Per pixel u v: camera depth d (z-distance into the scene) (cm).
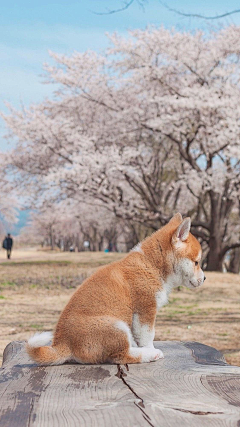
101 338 308
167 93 2130
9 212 4528
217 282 1689
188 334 831
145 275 336
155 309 338
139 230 3650
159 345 377
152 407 213
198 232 2205
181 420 197
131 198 2447
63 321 316
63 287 1515
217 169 2059
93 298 318
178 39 1955
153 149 2488
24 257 3750
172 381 263
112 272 333
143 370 293
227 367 300
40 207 2470
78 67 2189
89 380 268
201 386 251
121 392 240
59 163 2342
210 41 2055
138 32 2008
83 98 2273
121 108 2225
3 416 204
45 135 2097
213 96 1831
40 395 236
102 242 5553
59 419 199
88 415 204
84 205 3447
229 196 2127
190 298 1339
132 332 334
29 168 2350
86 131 2298
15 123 2134
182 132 1994
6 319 938
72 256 3134
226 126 1848
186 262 348
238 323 948
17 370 294
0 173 2428
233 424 193
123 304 324
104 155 1995
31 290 1425
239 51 2023
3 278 1755
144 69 1952
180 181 2078
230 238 3152
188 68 1975
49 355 304
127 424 193
